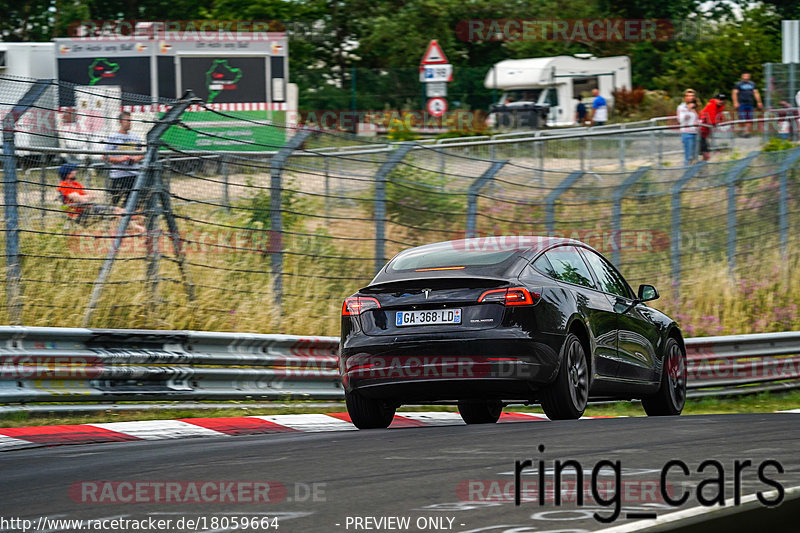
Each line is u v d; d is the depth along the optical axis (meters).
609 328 31.89
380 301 29.70
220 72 88.56
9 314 37.28
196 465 20.75
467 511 15.59
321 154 45.00
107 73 86.88
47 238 39.81
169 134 42.47
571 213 57.19
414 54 153.12
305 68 137.50
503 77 125.50
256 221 45.19
